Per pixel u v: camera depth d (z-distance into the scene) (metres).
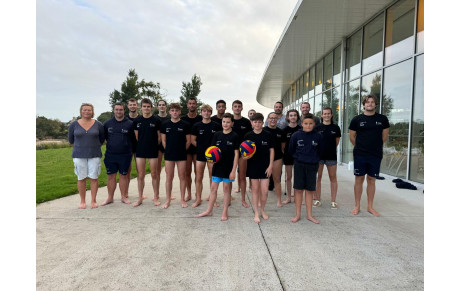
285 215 4.02
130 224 3.59
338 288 2.14
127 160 4.59
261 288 2.14
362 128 3.99
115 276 2.31
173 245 2.93
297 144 3.71
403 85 6.65
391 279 2.27
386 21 7.27
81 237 3.15
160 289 2.13
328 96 11.40
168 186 4.42
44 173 8.17
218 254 2.72
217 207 4.44
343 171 8.33
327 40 9.87
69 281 2.23
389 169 7.12
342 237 3.16
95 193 4.40
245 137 3.80
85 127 4.27
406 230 3.38
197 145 4.38
